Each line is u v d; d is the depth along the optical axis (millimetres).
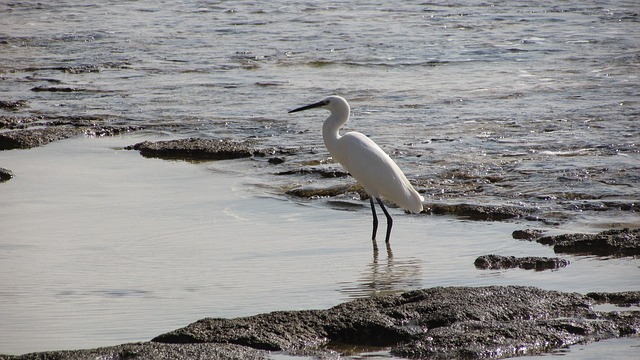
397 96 25016
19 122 21906
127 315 9016
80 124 21656
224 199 14938
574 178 15359
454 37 36406
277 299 9531
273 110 23375
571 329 8086
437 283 10109
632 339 7984
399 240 12438
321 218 13766
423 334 7984
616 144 18156
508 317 8344
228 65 30906
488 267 10812
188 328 8055
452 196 14711
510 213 13555
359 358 7668
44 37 37844
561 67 29281
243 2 49875
